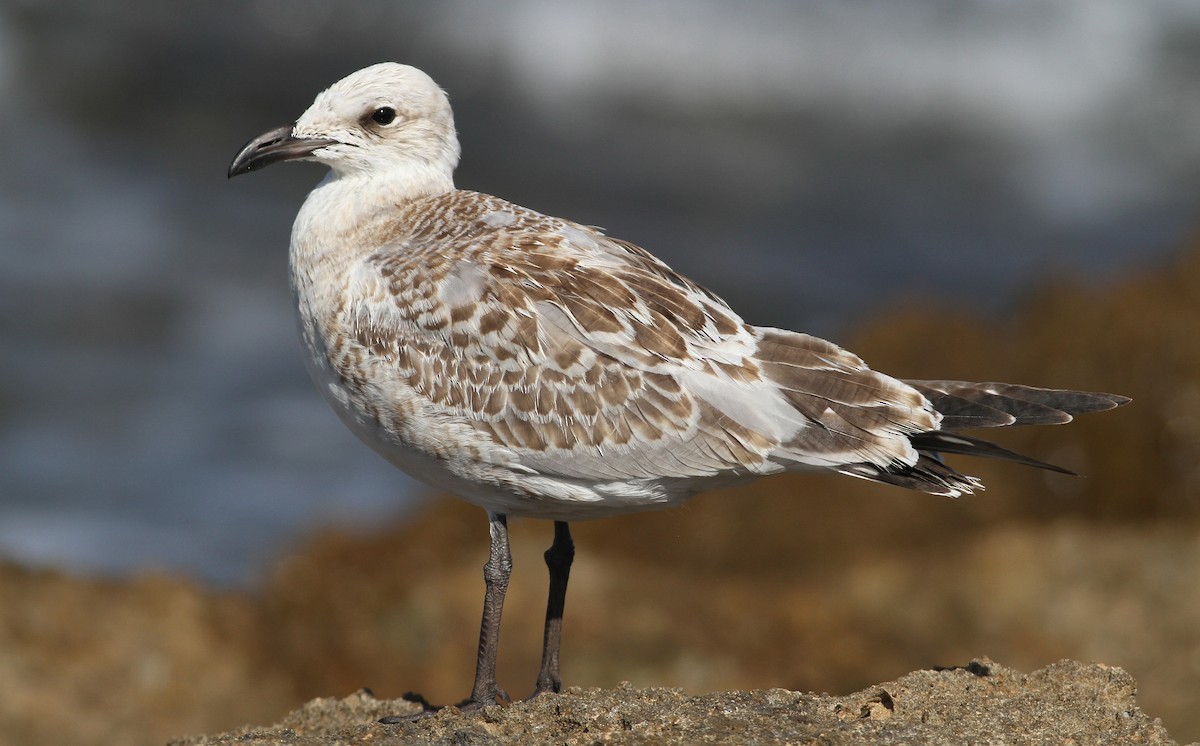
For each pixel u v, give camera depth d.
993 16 31.05
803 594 14.78
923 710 7.10
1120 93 30.45
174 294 23.38
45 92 29.77
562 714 6.91
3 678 12.03
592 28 30.45
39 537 16.84
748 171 28.55
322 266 7.96
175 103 29.83
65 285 23.25
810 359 7.62
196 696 12.49
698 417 7.44
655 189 27.78
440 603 14.01
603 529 16.67
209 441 19.61
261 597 14.51
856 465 7.50
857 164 29.06
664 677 12.99
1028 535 15.48
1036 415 7.52
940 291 24.50
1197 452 16.58
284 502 18.22
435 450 7.68
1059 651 13.41
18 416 19.81
